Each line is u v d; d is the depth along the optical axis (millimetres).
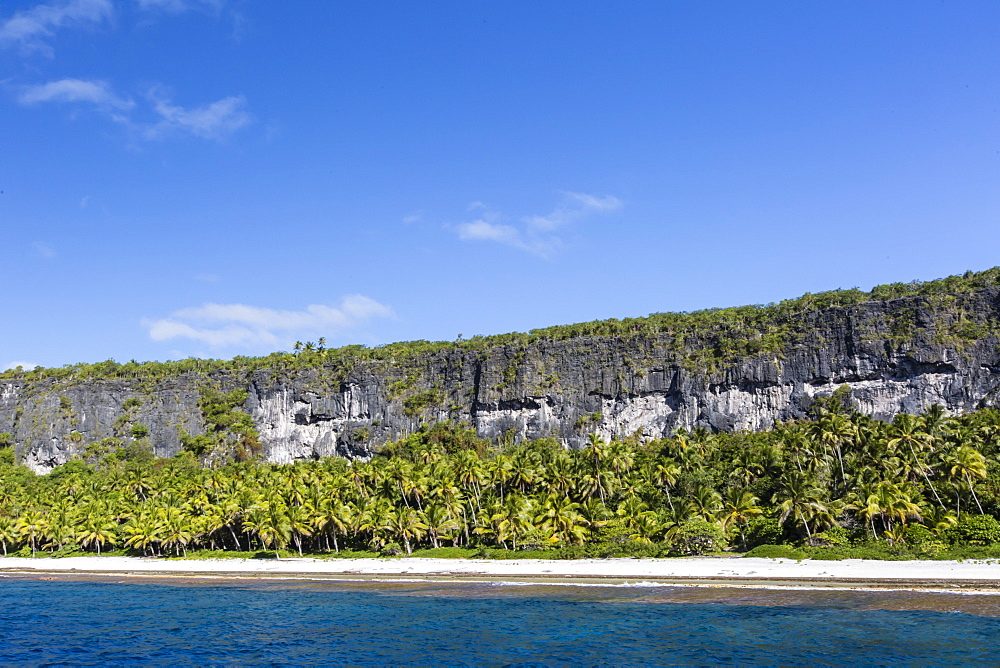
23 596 110875
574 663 66250
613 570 103250
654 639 71688
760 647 67750
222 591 109062
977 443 131125
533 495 135250
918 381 194875
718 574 96250
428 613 86812
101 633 84000
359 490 146250
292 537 136875
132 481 187125
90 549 154000
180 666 70625
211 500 157500
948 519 103250
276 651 74125
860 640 68250
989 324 194625
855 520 110750
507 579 104562
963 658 62375
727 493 124188
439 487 134750
